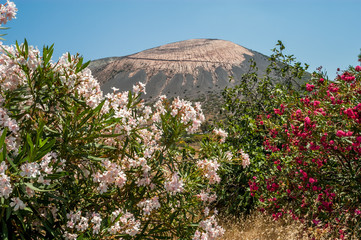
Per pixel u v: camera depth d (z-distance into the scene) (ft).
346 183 14.24
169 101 10.80
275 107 24.79
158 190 11.09
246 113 26.63
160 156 10.13
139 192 10.43
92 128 8.71
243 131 22.86
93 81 9.23
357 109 13.09
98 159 8.90
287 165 17.02
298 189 15.96
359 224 13.96
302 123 14.47
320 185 14.94
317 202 15.19
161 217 11.02
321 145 13.99
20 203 6.97
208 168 11.25
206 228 10.83
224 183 20.27
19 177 6.97
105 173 9.18
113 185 10.27
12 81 8.17
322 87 17.30
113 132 9.34
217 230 11.06
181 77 640.17
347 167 14.56
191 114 9.96
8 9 7.69
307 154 15.01
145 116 10.68
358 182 13.53
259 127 22.75
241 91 28.27
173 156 11.68
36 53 8.26
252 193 18.80
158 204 10.17
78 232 8.52
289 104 17.25
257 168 19.76
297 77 27.71
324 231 14.05
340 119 13.89
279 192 17.30
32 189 7.33
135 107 10.51
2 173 6.43
